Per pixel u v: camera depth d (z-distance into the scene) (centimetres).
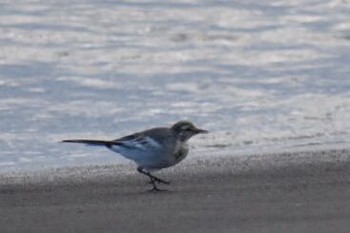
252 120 1772
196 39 2577
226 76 2170
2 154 1556
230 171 1350
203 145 1585
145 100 1945
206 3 2916
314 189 1170
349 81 2108
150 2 2905
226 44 2534
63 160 1508
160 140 1233
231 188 1212
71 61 2303
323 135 1653
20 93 1994
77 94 1994
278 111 1841
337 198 1100
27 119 1789
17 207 1127
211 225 971
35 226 1009
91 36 2562
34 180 1333
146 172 1276
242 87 2059
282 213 1017
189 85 2083
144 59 2342
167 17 2775
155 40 2553
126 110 1864
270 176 1295
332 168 1343
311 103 1908
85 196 1198
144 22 2717
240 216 1010
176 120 1794
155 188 1234
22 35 2536
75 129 1731
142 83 2098
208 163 1416
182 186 1250
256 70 2231
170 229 964
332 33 2639
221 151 1532
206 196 1156
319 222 962
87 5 2853
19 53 2364
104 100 1945
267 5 2922
